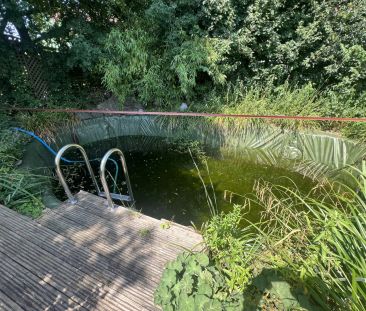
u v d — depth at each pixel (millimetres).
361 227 1148
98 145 4215
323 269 1131
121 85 4012
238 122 3582
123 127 4230
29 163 2920
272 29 3668
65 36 4016
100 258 1521
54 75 4277
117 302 1273
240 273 1180
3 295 1321
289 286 1085
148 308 1239
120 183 3141
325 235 1170
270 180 3104
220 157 3711
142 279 1389
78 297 1304
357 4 3232
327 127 3307
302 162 3375
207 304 1041
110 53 3822
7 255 1552
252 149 3693
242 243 1397
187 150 3885
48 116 3771
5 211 1938
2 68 3775
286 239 1353
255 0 3539
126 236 1677
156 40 3844
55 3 3928
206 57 3645
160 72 3977
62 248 1596
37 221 1833
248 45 3928
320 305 1057
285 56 3826
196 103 4172
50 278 1404
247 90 4090
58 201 2135
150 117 4086
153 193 2963
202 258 1237
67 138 3867
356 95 3254
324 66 3713
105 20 4289
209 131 3838
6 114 3680
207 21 3814
